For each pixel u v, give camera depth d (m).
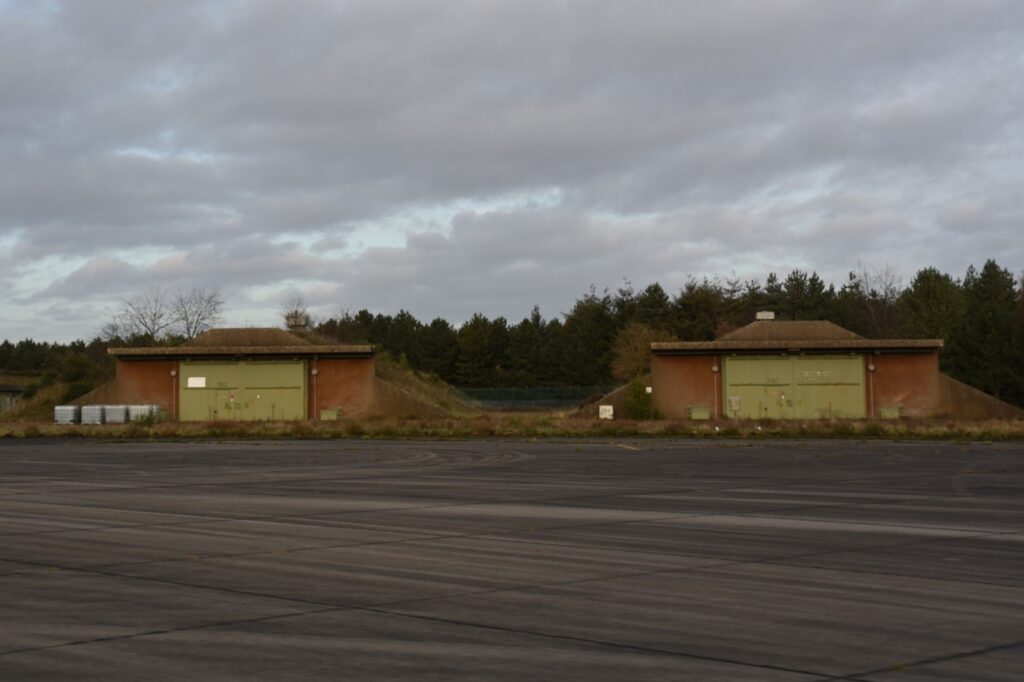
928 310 103.50
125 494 22.91
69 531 16.80
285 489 24.00
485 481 26.03
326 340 77.94
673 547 14.92
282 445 44.06
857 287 121.44
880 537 15.92
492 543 15.35
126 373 64.31
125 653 8.82
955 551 14.53
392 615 10.36
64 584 12.09
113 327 101.81
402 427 53.97
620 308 121.75
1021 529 16.83
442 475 27.97
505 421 57.59
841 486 24.45
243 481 26.23
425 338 132.00
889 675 8.16
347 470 29.86
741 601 11.05
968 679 8.07
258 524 17.61
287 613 10.46
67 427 55.66
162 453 38.66
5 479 27.08
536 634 9.54
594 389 102.31
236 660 8.59
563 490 23.58
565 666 8.40
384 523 17.69
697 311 107.19
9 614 10.42
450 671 8.25
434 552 14.49
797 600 11.09
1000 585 11.96
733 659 8.63
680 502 21.00
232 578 12.46
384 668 8.34
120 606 10.81
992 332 81.94
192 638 9.38
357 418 62.84
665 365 62.31
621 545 15.12
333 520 18.14
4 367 156.88
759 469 29.73
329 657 8.69
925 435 48.50
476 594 11.45
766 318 69.00
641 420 60.62
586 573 12.78
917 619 10.16
